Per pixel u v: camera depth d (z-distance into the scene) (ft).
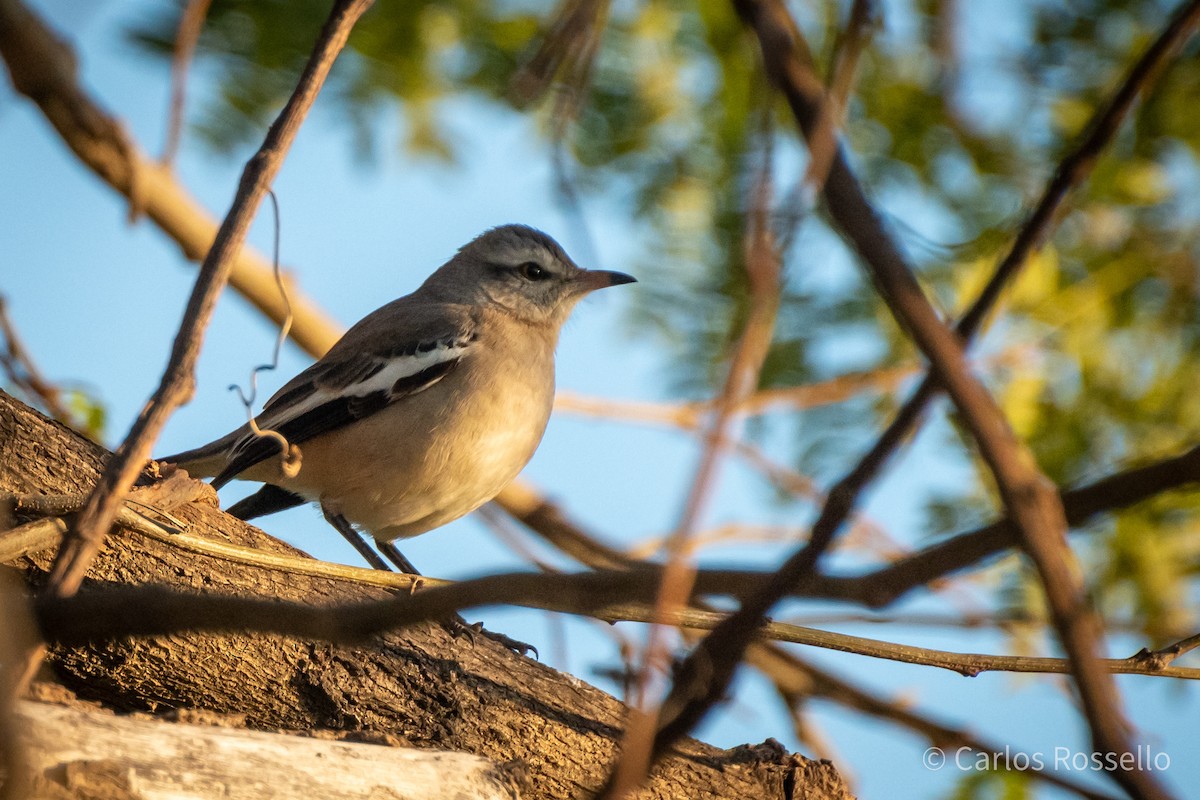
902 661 27.09
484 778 22.89
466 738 27.12
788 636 26.76
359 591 28.12
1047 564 12.94
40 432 26.63
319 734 24.85
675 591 12.85
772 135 16.49
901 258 15.03
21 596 22.39
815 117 16.19
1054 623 12.84
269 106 34.73
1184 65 36.11
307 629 20.29
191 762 20.12
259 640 26.12
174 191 33.42
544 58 22.25
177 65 23.29
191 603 20.22
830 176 15.67
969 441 34.40
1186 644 27.30
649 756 17.16
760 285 14.07
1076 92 36.88
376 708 26.76
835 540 15.62
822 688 37.42
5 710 16.40
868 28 19.56
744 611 16.01
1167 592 35.99
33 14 25.84
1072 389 37.35
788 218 15.53
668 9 38.04
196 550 25.39
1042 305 36.96
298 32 34.63
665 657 13.57
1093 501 13.58
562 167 22.17
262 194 20.85
